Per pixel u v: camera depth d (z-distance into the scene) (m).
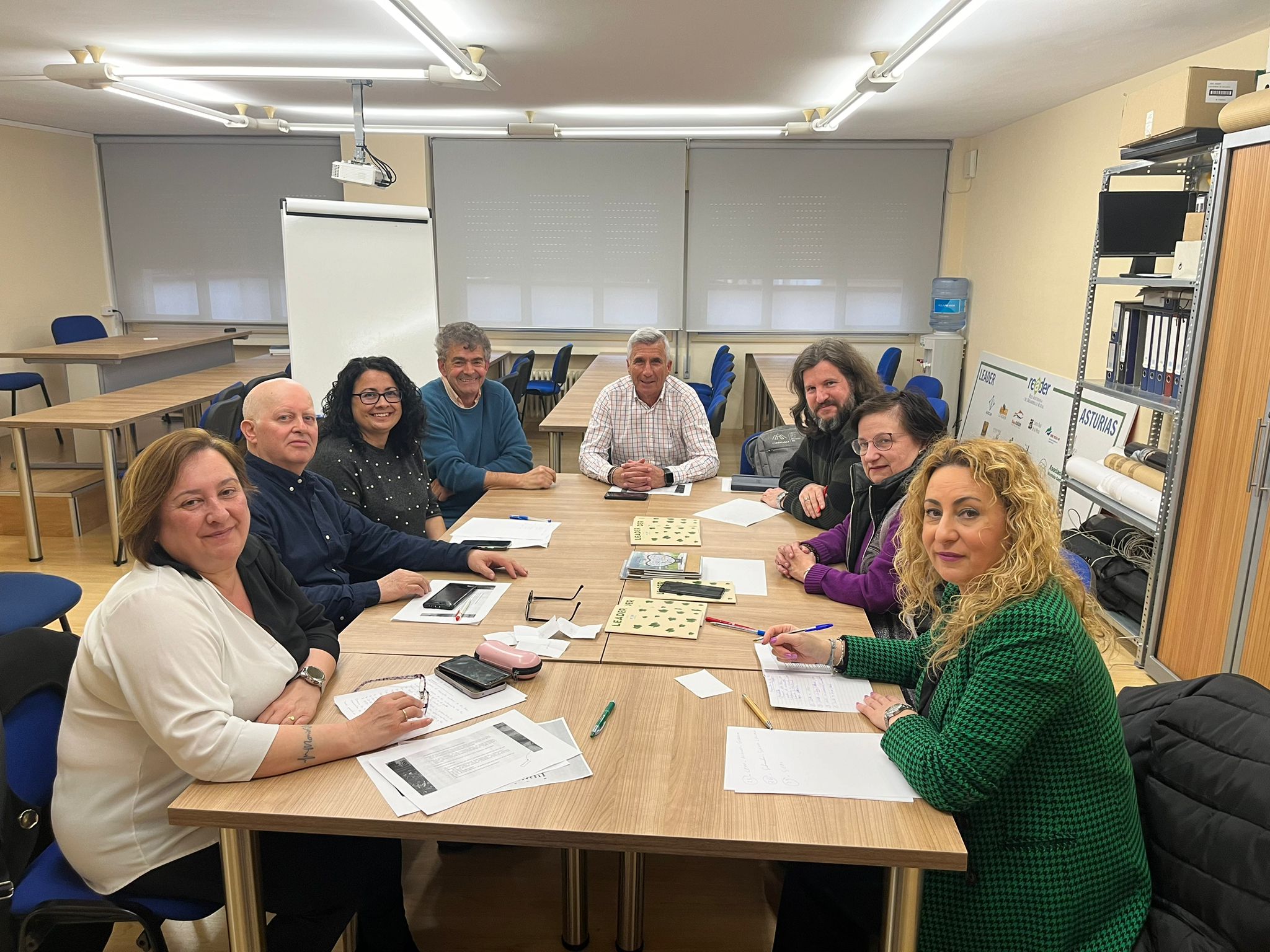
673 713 1.61
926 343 7.80
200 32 4.31
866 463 2.25
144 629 1.38
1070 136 5.84
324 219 4.83
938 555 1.46
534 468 3.61
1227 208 3.00
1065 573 1.41
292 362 4.80
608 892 2.20
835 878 1.67
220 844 1.37
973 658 1.40
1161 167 3.79
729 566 2.43
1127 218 3.81
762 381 6.91
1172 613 3.29
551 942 2.02
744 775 1.41
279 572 1.80
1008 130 6.93
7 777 1.50
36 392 7.62
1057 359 5.98
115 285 8.59
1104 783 1.35
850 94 5.58
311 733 1.44
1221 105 3.16
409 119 7.12
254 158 8.24
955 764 1.31
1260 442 2.79
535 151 8.05
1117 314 4.00
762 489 3.31
